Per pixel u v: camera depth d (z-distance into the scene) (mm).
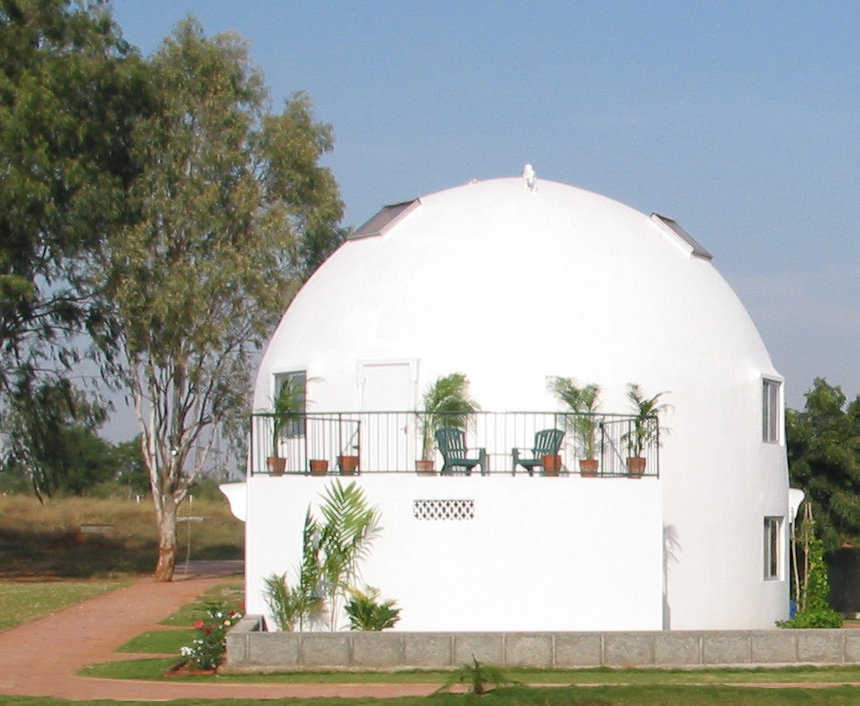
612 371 24297
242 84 43094
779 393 27609
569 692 16125
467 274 25047
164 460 41125
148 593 34375
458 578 22031
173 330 39625
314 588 22406
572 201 27281
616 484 22438
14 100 37812
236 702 15781
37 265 39938
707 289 26719
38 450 41469
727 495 25375
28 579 40969
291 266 41969
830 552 33531
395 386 24594
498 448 23641
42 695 16938
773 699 16062
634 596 22359
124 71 39656
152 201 39812
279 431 25000
